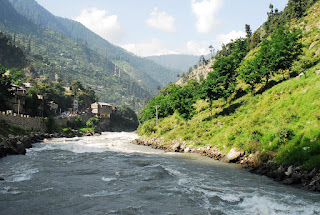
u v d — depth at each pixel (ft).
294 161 80.74
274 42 179.22
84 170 89.45
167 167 97.35
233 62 204.23
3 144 124.36
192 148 148.66
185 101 201.16
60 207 52.24
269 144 101.09
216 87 194.80
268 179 78.38
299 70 170.50
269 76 193.36
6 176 77.30
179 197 59.77
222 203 55.67
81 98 601.21
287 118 109.29
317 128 87.25
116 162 107.65
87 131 378.12
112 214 48.91
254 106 157.89
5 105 249.75
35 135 221.66
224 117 177.58
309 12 324.19
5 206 52.01
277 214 48.70
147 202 56.13
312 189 63.62
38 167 92.89
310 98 111.75
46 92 444.14
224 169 94.38
